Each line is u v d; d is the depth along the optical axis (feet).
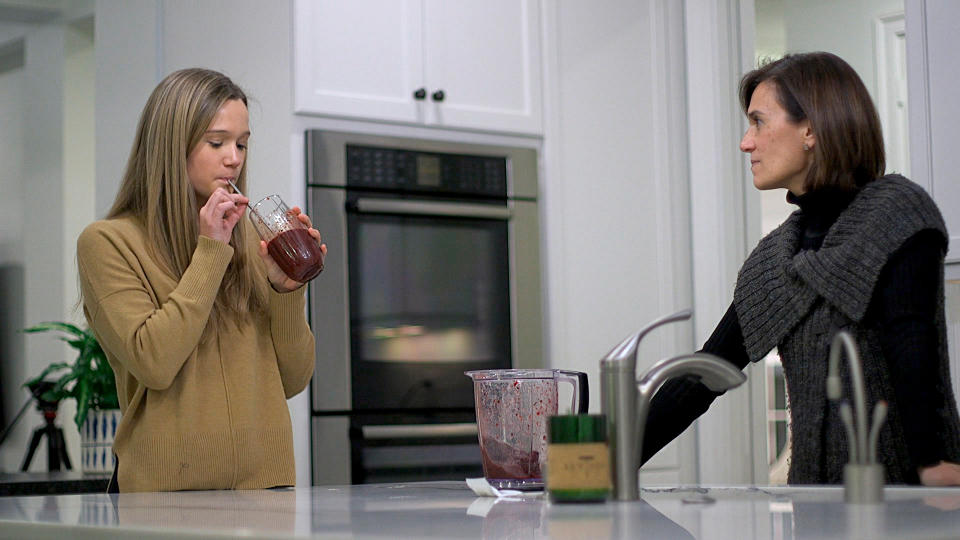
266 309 6.13
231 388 5.83
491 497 4.36
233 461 5.75
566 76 11.30
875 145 5.32
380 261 10.09
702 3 11.89
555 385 4.56
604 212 11.43
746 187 11.85
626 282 11.51
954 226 8.52
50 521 3.61
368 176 10.09
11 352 12.33
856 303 5.03
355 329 9.91
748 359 5.67
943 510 3.36
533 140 11.13
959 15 8.56
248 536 2.86
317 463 9.62
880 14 15.03
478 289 10.61
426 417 10.25
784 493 4.30
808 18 15.60
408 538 2.74
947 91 8.61
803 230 5.61
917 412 4.77
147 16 9.45
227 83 6.10
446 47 10.63
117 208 5.99
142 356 5.43
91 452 9.04
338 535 2.83
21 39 12.26
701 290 11.78
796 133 5.48
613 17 11.64
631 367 3.79
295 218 6.02
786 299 5.35
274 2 9.82
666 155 11.87
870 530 2.80
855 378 3.67
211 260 5.63
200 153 5.92
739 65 11.86
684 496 4.21
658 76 11.90
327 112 9.95
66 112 12.03
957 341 8.43
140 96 9.49
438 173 10.47
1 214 12.60
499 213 10.72
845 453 5.11
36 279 12.17
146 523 3.36
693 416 5.42
